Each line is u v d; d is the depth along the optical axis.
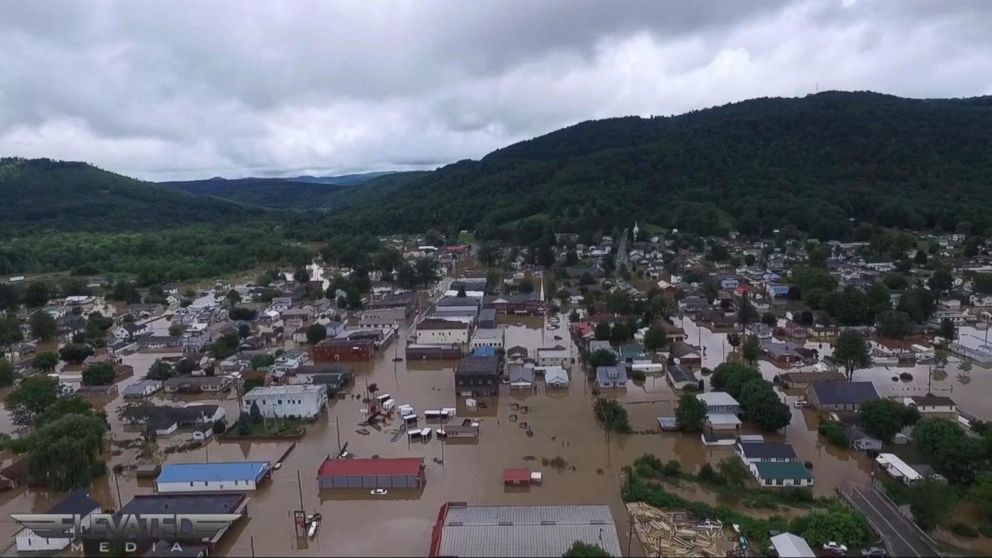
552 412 85.88
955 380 95.75
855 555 50.66
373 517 59.12
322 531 56.81
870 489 60.69
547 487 64.31
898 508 57.12
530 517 54.75
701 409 77.12
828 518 52.81
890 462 65.38
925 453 65.88
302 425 82.56
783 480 63.56
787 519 57.12
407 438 77.81
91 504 59.28
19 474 67.94
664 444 75.00
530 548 49.66
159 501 59.41
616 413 79.31
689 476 66.00
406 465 65.75
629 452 72.88
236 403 94.19
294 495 63.88
